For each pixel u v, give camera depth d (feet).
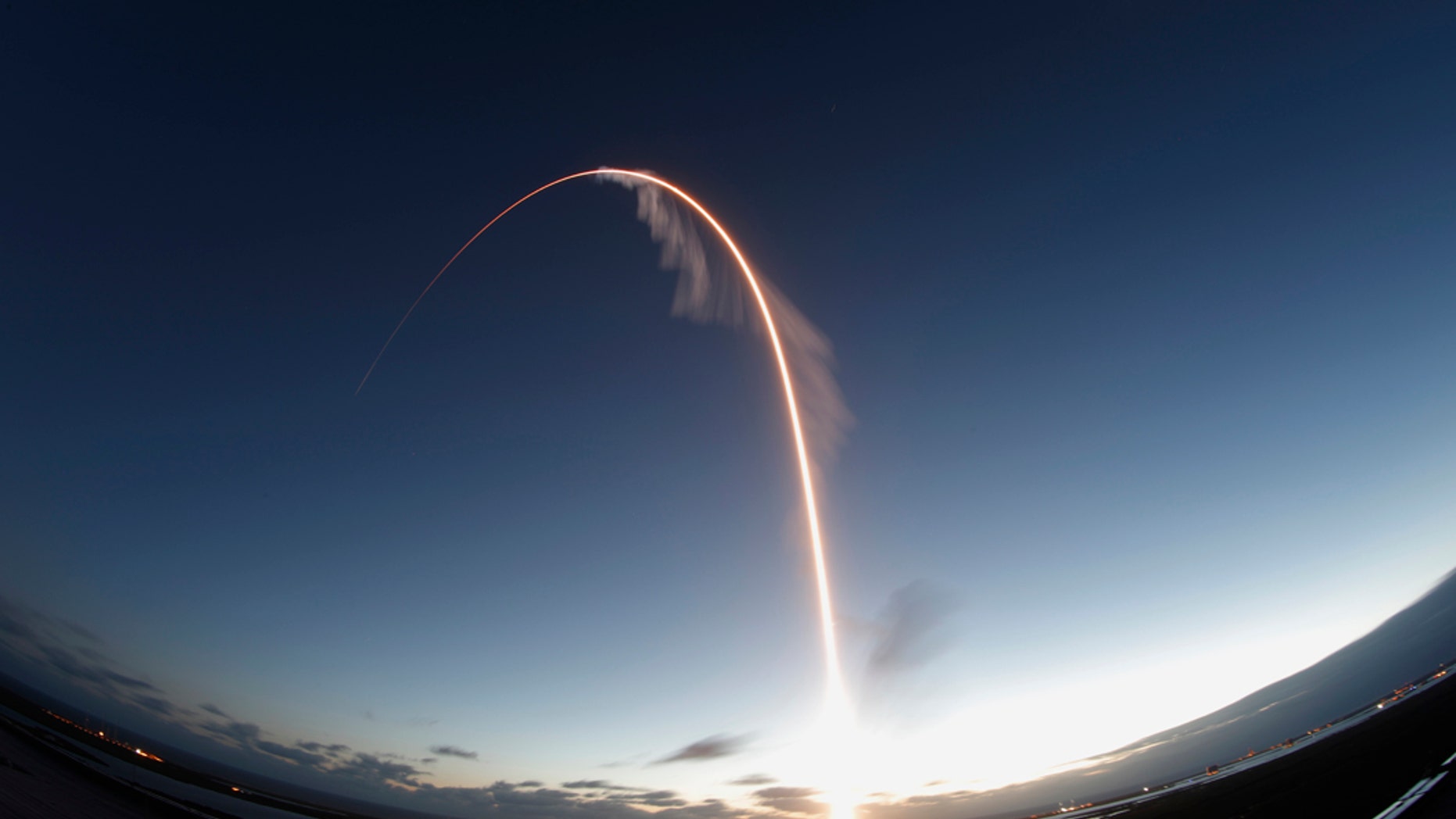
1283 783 253.65
